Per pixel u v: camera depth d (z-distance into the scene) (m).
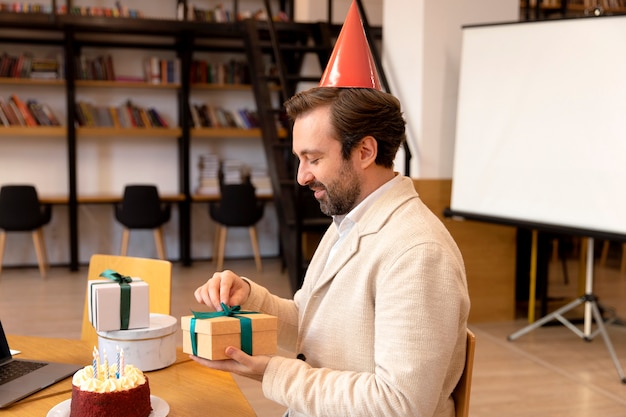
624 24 4.07
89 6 7.67
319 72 7.63
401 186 1.50
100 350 1.78
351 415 1.33
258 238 8.34
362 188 1.48
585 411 3.58
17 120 7.13
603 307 5.41
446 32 5.19
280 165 5.86
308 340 1.53
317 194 1.50
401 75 5.47
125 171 7.89
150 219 7.05
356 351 1.44
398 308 1.34
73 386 1.43
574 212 4.32
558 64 4.40
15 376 1.71
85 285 6.58
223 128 7.70
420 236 1.39
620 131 4.09
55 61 7.26
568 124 4.35
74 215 7.23
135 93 7.79
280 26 6.73
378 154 1.47
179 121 7.73
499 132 4.74
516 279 5.96
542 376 4.12
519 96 4.62
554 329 5.20
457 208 5.04
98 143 7.79
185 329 1.49
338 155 1.44
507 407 3.62
